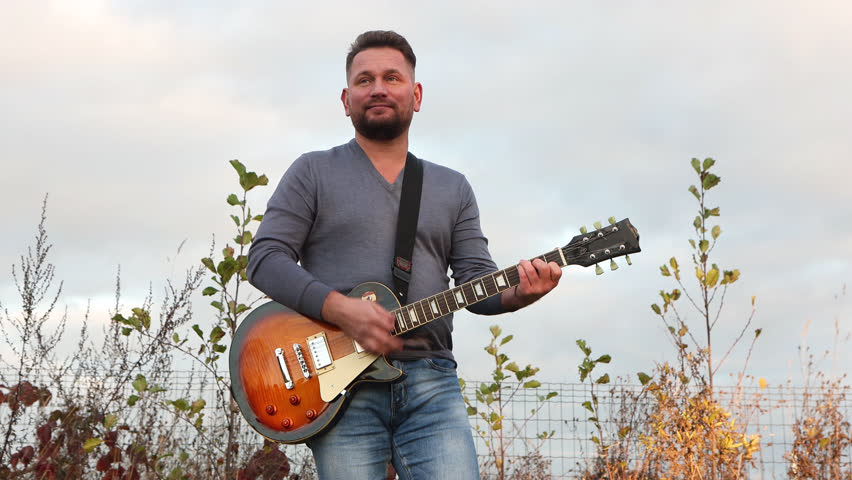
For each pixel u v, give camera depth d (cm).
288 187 257
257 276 248
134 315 398
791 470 477
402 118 262
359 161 263
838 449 483
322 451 243
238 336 255
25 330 404
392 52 265
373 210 256
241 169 378
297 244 255
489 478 511
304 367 244
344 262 253
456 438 243
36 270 408
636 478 473
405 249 255
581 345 486
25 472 385
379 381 239
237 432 416
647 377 471
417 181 264
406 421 247
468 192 283
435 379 249
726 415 448
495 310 262
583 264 247
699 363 462
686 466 445
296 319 249
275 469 405
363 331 233
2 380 402
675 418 452
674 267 466
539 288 244
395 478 379
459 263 278
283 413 244
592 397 487
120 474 392
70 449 393
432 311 249
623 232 243
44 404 405
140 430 404
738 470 441
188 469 423
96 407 404
